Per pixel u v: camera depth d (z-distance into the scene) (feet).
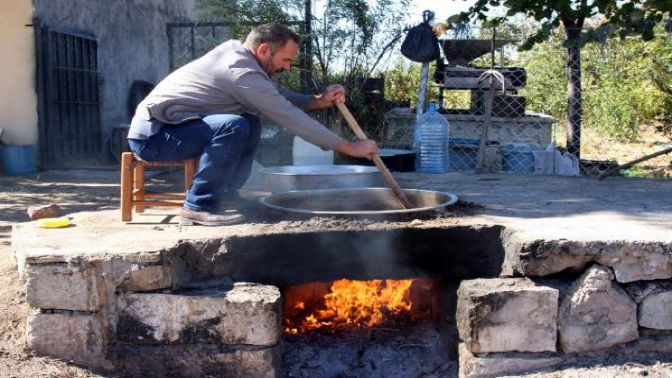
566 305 10.24
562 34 37.91
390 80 37.11
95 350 10.32
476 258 11.41
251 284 10.71
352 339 12.71
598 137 45.03
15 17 31.19
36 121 31.63
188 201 11.89
